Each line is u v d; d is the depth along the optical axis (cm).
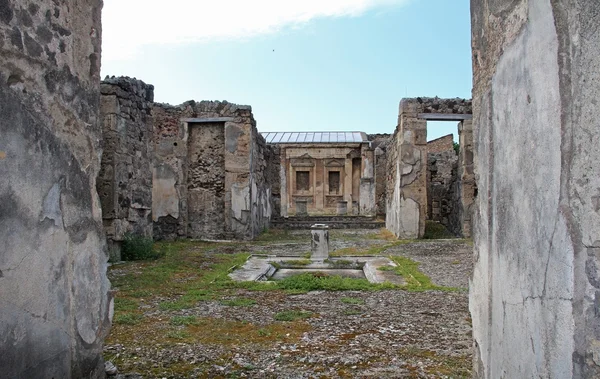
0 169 276
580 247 195
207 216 1742
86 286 356
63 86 335
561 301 206
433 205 2103
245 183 1722
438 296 736
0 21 279
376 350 477
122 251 1093
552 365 214
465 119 1731
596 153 186
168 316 610
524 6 249
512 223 266
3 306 277
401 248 1408
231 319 597
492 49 306
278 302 696
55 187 324
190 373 416
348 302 690
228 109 1727
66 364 331
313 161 3516
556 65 210
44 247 311
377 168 2598
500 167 289
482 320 330
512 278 266
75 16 350
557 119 210
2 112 279
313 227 1184
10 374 281
